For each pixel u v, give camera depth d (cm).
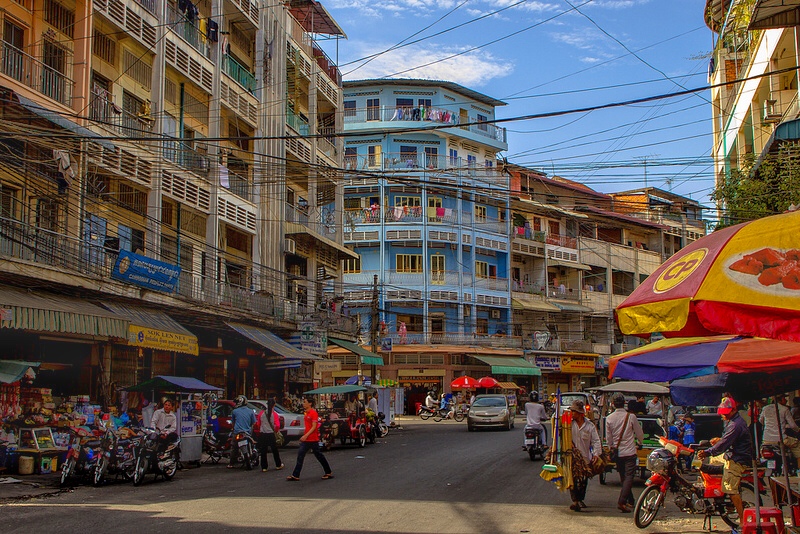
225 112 2919
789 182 1836
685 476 1525
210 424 2041
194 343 2200
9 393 1588
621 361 1045
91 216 2117
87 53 2094
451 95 5731
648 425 1700
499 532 948
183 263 2589
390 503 1180
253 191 3045
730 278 609
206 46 2780
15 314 1512
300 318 3166
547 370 5616
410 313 5244
